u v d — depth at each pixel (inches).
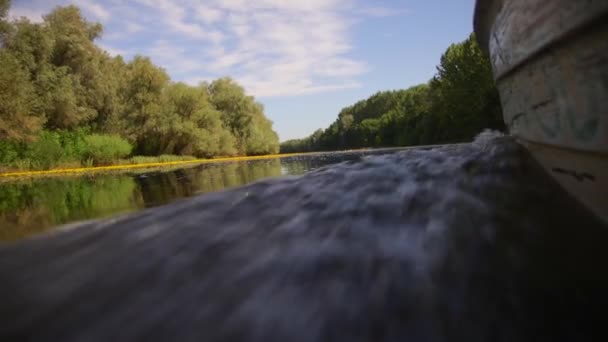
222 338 36.4
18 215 145.5
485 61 1031.6
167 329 38.0
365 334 36.5
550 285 43.1
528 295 41.7
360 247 53.9
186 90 1362.0
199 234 63.4
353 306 40.4
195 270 49.9
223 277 47.7
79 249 58.5
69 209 159.5
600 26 41.0
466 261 48.2
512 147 97.3
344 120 3880.4
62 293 45.1
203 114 1418.6
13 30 820.0
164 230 66.2
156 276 48.7
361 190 82.6
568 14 46.8
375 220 64.1
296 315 39.3
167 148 1291.8
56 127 917.8
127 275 49.1
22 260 54.7
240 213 74.3
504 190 69.2
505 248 50.7
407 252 51.3
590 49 44.6
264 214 72.7
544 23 55.4
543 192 65.1
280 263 50.6
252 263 51.2
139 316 40.2
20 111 664.4
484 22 117.4
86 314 40.8
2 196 234.2
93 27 1079.0
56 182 356.2
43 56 888.3
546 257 48.2
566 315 38.9
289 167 496.1
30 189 284.7
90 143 892.0
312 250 54.1
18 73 676.1
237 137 1796.3
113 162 940.6
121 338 36.9
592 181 51.9
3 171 647.8
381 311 39.4
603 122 44.1
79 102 1002.1
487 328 37.2
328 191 84.7
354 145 3201.3
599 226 51.7
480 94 1050.7
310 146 4109.3
